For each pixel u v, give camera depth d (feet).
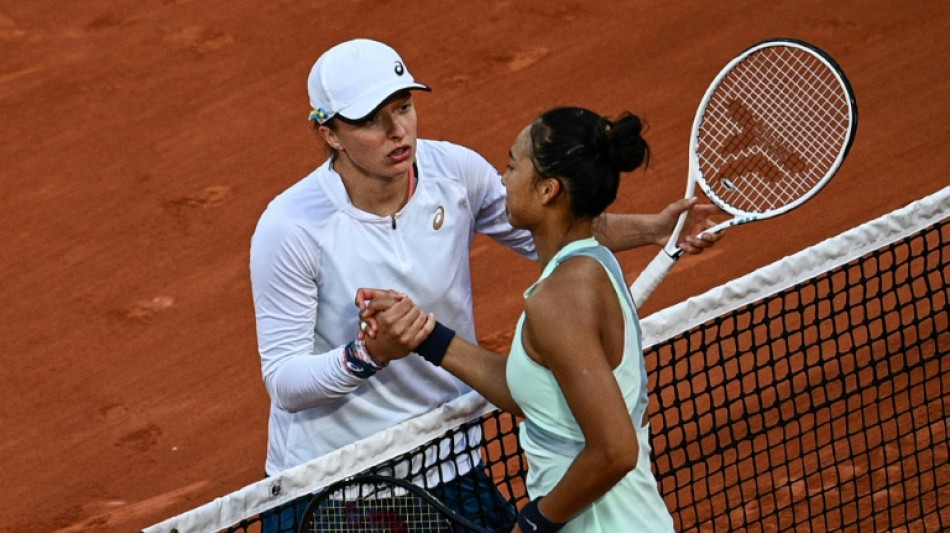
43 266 115.96
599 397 39.86
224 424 95.96
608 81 136.05
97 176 127.95
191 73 143.43
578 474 40.63
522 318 42.93
